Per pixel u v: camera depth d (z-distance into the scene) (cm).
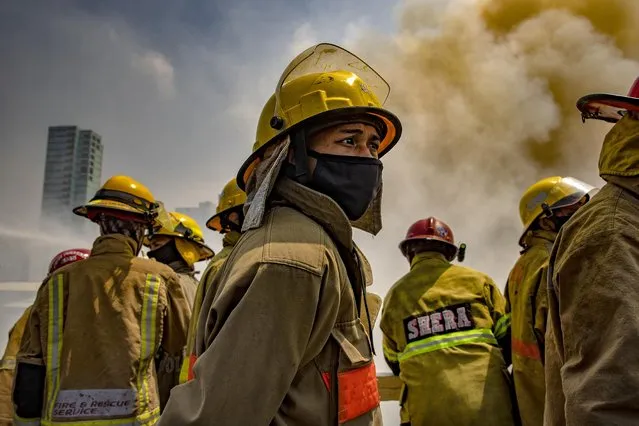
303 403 102
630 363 100
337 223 120
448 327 305
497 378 284
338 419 105
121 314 251
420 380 296
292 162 131
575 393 109
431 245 357
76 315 243
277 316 95
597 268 115
